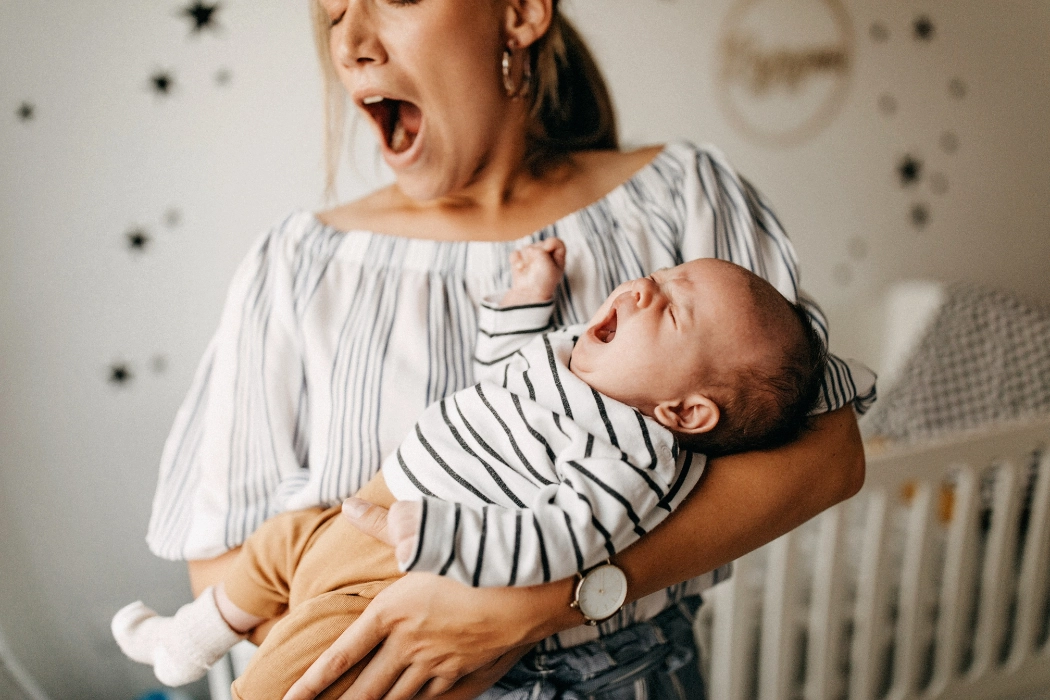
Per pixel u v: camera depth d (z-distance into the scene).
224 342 0.83
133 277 1.51
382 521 0.64
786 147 2.18
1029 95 2.54
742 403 0.68
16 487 1.50
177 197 1.52
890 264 2.43
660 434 0.65
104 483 1.56
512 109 0.83
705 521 0.65
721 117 2.07
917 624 1.65
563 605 0.60
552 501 0.61
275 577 0.74
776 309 0.70
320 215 0.91
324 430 0.77
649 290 0.70
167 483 0.86
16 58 1.37
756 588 1.69
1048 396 2.18
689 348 0.68
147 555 1.62
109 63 1.43
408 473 0.67
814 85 2.17
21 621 1.52
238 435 0.81
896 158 2.36
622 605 0.62
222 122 1.52
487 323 0.75
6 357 1.45
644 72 1.94
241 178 1.55
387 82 0.73
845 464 0.73
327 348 0.79
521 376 0.69
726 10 2.00
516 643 0.61
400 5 0.71
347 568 0.69
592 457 0.63
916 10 2.29
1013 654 1.82
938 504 1.61
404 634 0.62
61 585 1.56
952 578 1.68
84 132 1.44
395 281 0.80
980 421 2.16
